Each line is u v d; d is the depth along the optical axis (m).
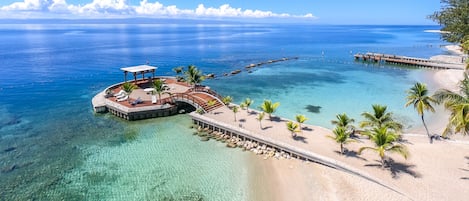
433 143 26.97
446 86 51.81
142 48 125.06
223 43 150.50
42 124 36.12
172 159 26.80
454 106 20.81
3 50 113.56
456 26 57.12
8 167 25.81
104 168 25.45
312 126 31.36
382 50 112.19
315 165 24.55
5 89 53.78
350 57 93.06
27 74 67.56
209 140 30.67
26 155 28.06
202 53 106.88
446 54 97.38
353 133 28.70
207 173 24.28
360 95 47.97
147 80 52.84
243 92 50.84
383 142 22.48
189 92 43.28
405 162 23.56
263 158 26.39
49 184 23.22
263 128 30.98
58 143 30.67
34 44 141.25
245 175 23.83
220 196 21.20
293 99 46.19
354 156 24.72
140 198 21.22
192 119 35.09
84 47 128.38
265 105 32.94
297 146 26.66
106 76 66.56
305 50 114.81
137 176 24.06
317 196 20.64
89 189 22.47
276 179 23.06
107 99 41.50
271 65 78.62
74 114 39.66
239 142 29.55
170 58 94.44
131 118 36.81
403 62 75.75
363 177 22.00
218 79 61.53
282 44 143.00
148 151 28.50
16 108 42.62
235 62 84.81
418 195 19.61
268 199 20.75
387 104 42.62
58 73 69.25
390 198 19.61
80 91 52.47
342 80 59.72
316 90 51.72
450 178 21.38
